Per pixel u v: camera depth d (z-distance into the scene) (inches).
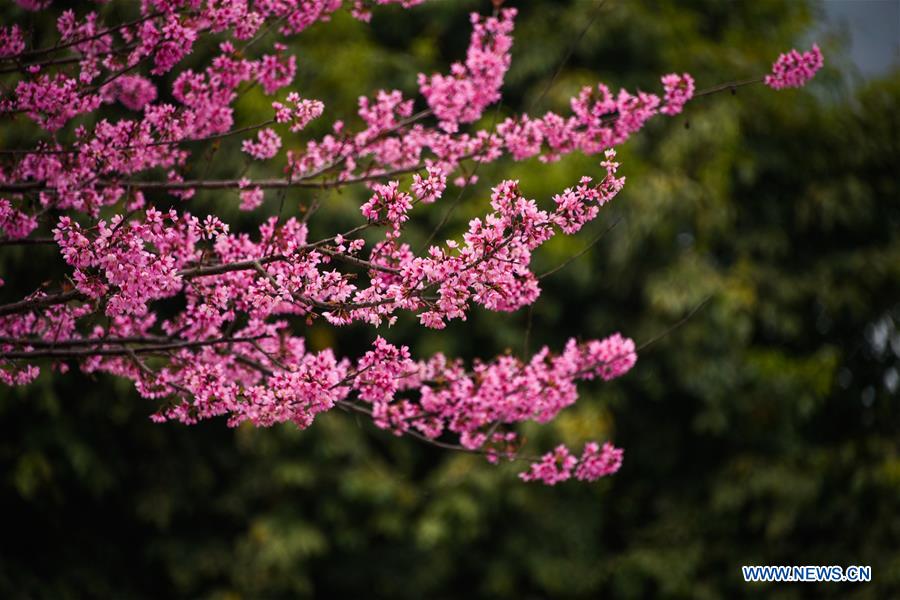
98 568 407.2
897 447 446.6
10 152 157.8
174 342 162.2
